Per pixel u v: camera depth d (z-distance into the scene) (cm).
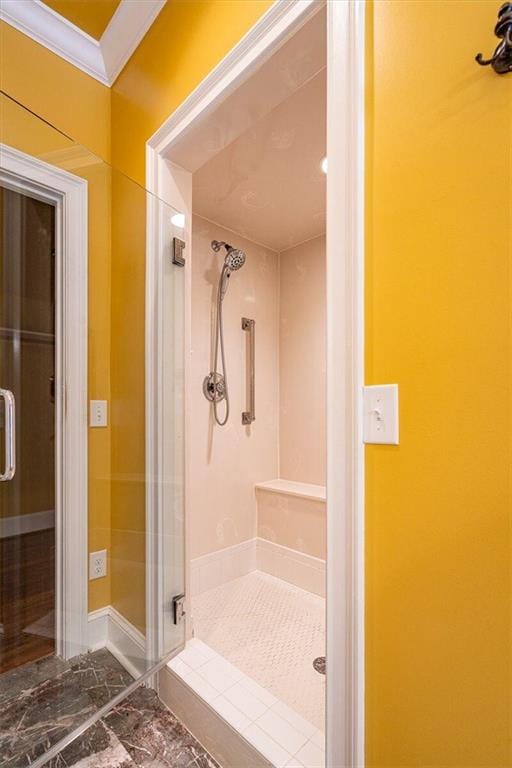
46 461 177
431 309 68
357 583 75
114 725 121
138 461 150
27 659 146
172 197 145
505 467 60
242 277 251
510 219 60
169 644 142
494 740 60
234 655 155
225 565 229
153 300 144
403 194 71
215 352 229
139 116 151
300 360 261
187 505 151
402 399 71
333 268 79
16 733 114
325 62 98
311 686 135
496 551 60
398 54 72
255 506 250
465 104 64
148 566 144
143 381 148
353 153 76
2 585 178
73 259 156
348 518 76
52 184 150
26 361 182
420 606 68
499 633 60
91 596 157
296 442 261
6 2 138
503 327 61
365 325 76
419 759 67
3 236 173
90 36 155
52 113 153
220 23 113
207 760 108
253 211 220
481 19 63
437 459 67
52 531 170
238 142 158
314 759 94
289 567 228
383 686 72
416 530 69
